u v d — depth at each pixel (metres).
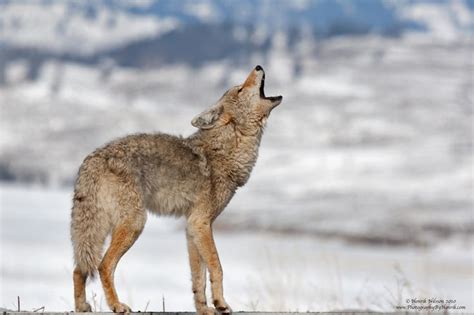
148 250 61.97
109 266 13.87
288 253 58.22
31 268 43.75
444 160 153.75
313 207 111.25
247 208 111.81
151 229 91.19
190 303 29.34
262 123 16.17
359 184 137.50
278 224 95.56
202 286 14.78
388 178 141.75
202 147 15.60
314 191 134.12
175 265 49.91
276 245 72.62
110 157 14.29
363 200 116.31
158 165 14.80
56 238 67.75
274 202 121.38
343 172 154.50
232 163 15.74
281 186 146.12
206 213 15.30
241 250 62.81
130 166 14.37
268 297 22.12
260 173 167.38
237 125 15.93
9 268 43.38
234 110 15.95
